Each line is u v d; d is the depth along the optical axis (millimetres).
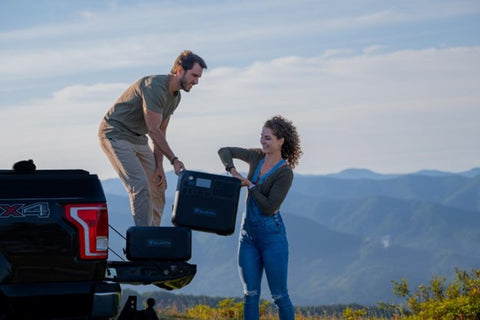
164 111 7953
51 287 4750
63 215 4805
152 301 5488
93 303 4762
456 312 10547
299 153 7289
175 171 7645
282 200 7020
